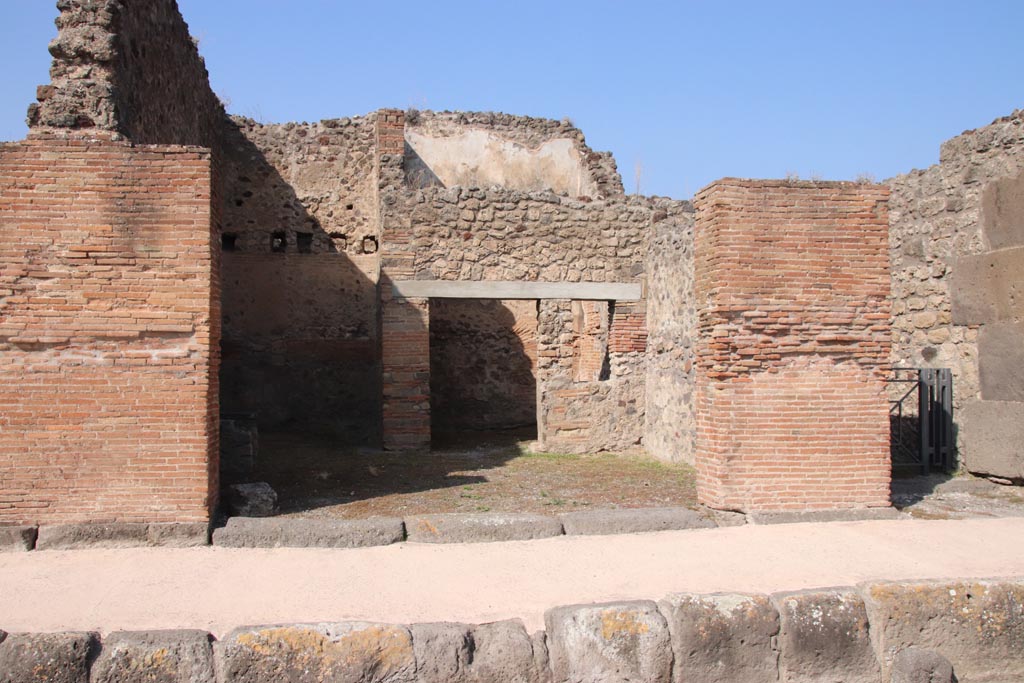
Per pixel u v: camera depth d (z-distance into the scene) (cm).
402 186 1456
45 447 716
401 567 659
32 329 716
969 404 1020
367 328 1684
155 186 736
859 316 808
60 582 616
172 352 732
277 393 1647
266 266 1664
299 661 502
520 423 1752
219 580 623
